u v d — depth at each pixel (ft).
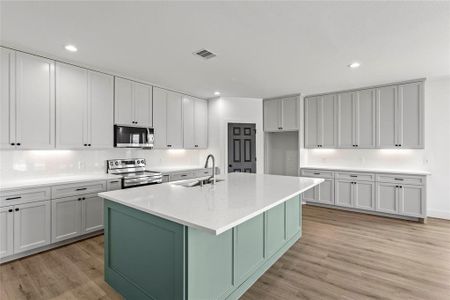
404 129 13.41
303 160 17.10
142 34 7.92
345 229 11.81
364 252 9.30
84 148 10.98
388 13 6.71
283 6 6.39
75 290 6.89
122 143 12.30
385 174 13.53
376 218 13.53
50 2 6.17
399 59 10.11
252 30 7.66
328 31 7.72
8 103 8.83
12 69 8.91
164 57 9.87
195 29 7.60
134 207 5.67
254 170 17.88
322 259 8.75
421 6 6.38
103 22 7.16
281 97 17.25
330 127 15.92
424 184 12.50
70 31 7.72
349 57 9.87
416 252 9.28
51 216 9.40
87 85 11.09
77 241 10.32
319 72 11.80
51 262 8.48
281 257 8.91
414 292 6.77
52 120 9.95
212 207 5.48
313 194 16.10
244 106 17.70
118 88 12.30
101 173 12.62
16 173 9.94
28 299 6.49
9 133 8.85
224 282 6.01
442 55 9.67
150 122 13.89
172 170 14.51
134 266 6.14
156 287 5.55
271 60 10.19
